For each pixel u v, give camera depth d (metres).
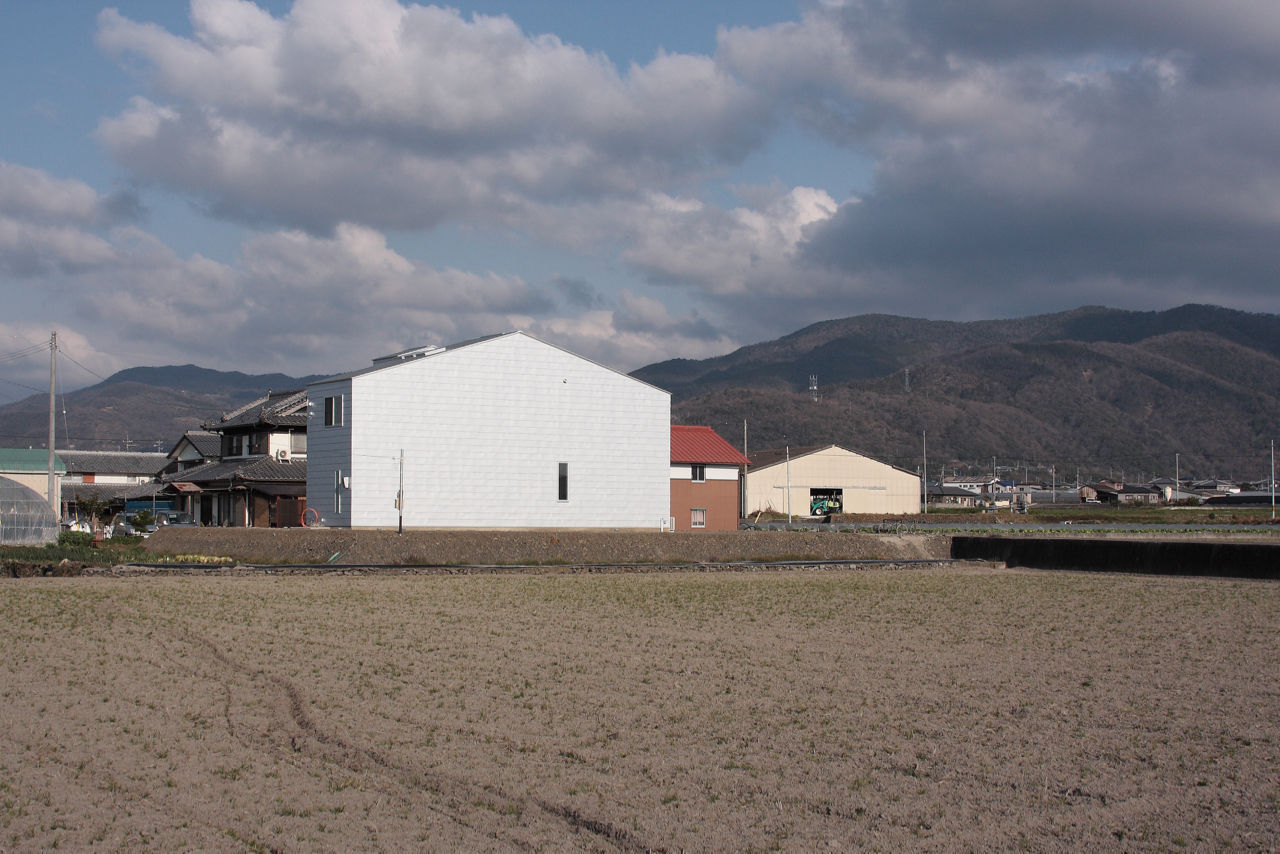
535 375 62.62
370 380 57.75
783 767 14.57
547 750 15.33
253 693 18.95
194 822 12.41
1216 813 12.79
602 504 64.44
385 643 24.30
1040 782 13.98
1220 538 60.12
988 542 52.78
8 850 11.52
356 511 57.00
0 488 55.19
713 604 32.59
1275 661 22.83
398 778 14.05
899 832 12.11
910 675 20.95
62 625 26.84
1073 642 25.30
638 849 11.58
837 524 82.56
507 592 35.62
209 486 69.62
